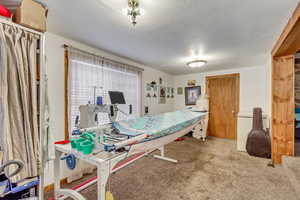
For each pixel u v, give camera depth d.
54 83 2.10
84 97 2.45
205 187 2.02
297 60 3.28
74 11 1.55
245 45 2.50
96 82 2.63
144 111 3.92
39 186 1.37
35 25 1.32
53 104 2.09
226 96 4.51
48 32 2.03
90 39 2.27
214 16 1.64
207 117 4.38
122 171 2.48
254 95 4.06
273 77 2.62
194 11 1.54
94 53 2.62
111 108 1.97
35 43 1.35
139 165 2.71
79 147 1.40
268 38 2.21
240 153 3.29
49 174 2.02
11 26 1.19
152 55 3.04
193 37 2.19
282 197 1.80
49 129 1.48
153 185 2.07
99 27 1.90
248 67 4.13
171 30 1.97
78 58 2.36
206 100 4.42
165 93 4.91
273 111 2.64
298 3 1.41
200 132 4.48
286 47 2.19
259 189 1.96
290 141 2.56
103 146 1.41
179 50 2.75
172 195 1.86
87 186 2.02
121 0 1.36
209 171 2.46
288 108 2.55
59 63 2.15
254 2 1.40
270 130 3.11
